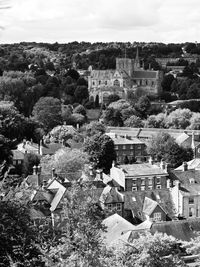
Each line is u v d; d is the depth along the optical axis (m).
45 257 39.16
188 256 75.06
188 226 101.19
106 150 183.00
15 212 39.75
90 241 41.50
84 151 184.12
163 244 55.91
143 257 52.28
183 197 129.62
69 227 41.94
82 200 42.66
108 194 119.25
